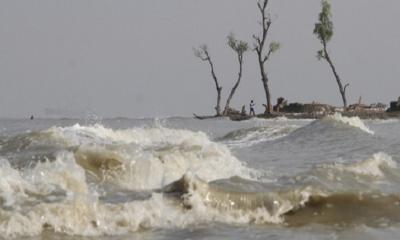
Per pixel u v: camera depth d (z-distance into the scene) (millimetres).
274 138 61375
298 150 50188
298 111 195250
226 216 22219
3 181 22531
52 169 25203
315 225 21625
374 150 46500
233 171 32031
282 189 24453
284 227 21359
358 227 21391
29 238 18875
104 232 19922
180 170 30547
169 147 34594
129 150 30375
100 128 51469
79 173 25438
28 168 26938
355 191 24812
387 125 115625
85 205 20969
